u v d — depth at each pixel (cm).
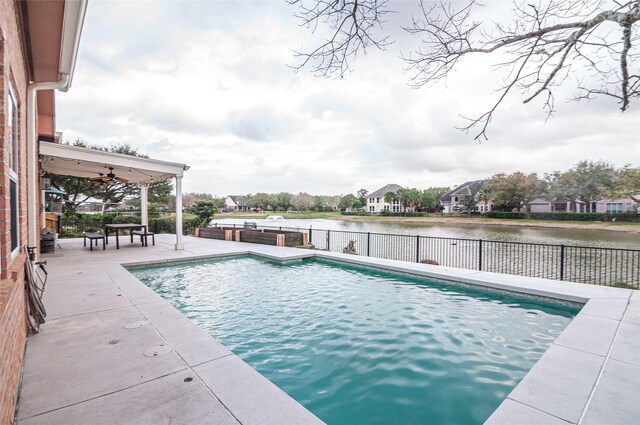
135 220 1944
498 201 4634
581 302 558
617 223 3253
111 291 552
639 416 243
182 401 239
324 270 876
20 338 289
